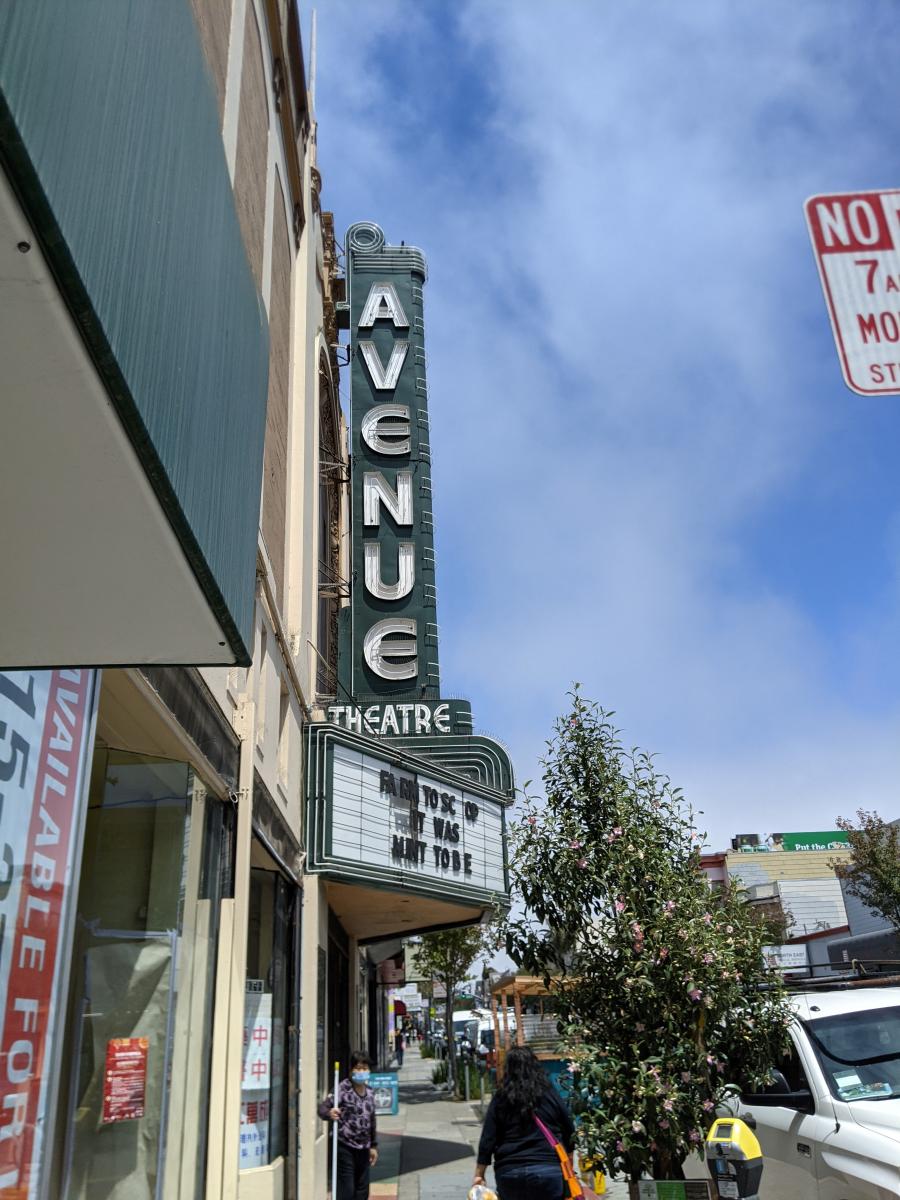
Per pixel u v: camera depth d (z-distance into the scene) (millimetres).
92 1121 5207
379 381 20641
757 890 45375
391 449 19938
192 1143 6656
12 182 1388
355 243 22203
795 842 65438
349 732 12656
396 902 15039
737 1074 7012
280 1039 10000
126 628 2604
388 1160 15086
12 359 1666
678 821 7543
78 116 1574
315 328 14492
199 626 2633
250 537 2867
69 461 1925
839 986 8758
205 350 2375
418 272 21984
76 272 1528
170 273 2080
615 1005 7023
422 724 16953
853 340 2959
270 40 11281
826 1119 6129
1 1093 3289
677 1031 6676
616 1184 9859
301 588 12023
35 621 2566
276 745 10102
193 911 6707
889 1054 6492
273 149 11172
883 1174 5340
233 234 2771
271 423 10344
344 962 17969
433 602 18719
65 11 1530
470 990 41188
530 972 7586
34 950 3576
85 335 1635
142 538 2193
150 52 2004
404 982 38219
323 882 12320
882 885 28547
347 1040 18141
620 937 6887
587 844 7363
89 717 4223
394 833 13211
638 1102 6398
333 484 18422
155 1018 5723
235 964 7484
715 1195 5863
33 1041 3545
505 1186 5824
